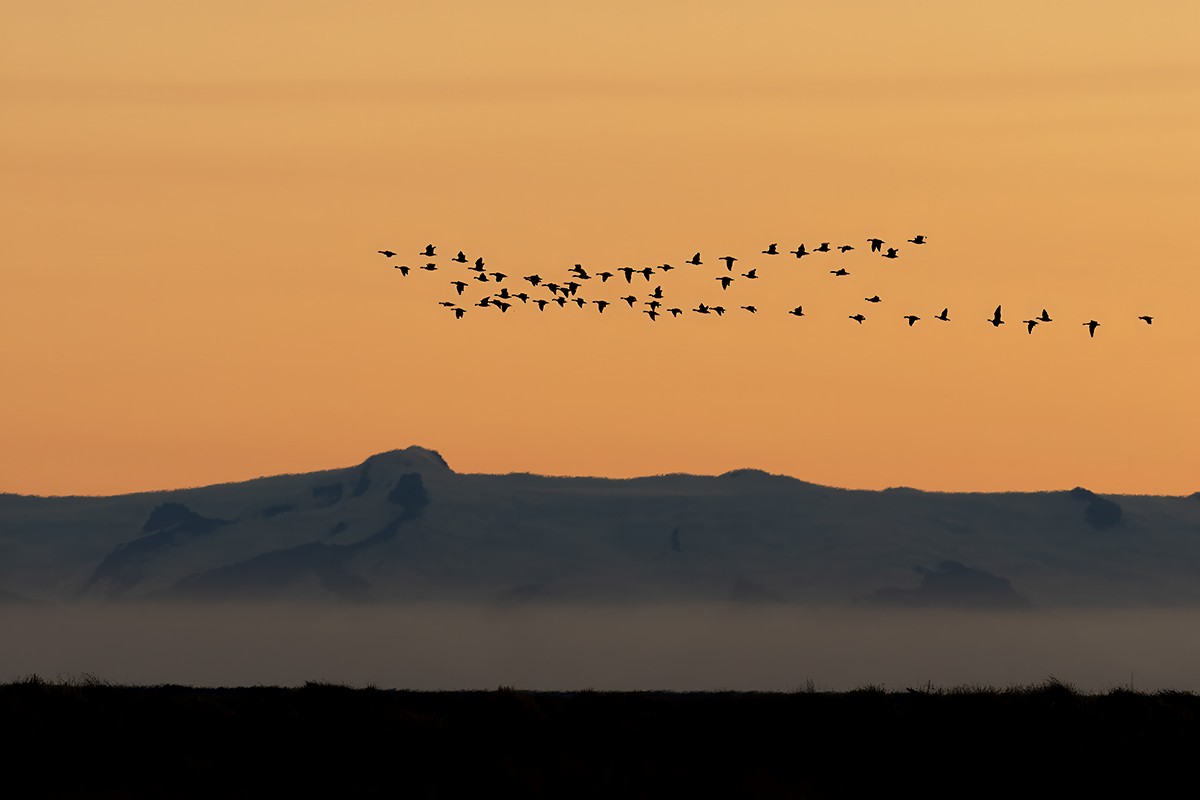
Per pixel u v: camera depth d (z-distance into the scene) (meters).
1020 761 53.22
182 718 56.00
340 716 57.03
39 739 53.12
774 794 49.56
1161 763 53.31
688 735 56.62
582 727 57.16
